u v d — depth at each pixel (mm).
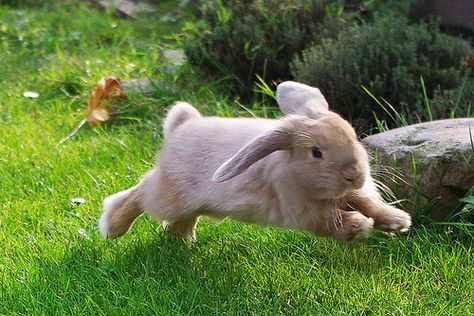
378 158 6102
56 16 11727
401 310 4879
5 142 7711
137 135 7812
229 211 5125
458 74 7758
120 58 9914
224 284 5148
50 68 9758
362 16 9617
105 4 12336
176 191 5363
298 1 9125
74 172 7047
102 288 5109
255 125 5191
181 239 5777
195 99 8461
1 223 6168
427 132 6152
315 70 7969
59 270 5352
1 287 5168
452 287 5164
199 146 5285
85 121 8250
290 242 5770
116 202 5699
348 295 5066
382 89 7648
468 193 5789
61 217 6266
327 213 4789
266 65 8750
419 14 9508
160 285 5152
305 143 4652
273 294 5133
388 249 5648
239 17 9133
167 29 11203
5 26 11172
